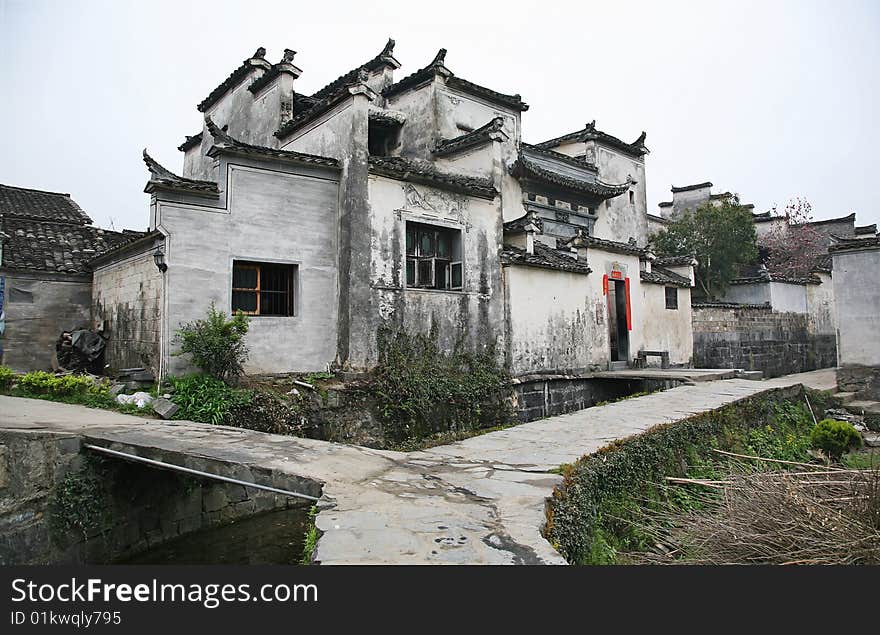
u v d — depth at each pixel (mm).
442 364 12453
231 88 17000
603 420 9305
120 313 11922
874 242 14594
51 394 9812
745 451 10531
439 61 16312
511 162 17812
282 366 10766
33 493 6422
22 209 16750
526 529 4230
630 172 21844
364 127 11508
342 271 11312
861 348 14867
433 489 5301
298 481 5445
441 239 13109
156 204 9656
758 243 30359
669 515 7293
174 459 6180
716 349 20453
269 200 10773
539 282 14750
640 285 17859
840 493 7309
